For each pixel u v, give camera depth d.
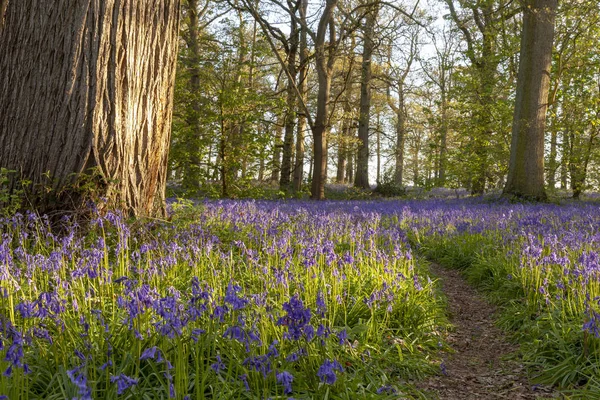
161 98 8.16
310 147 28.94
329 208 14.50
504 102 21.39
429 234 11.50
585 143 22.16
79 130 7.12
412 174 56.00
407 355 4.94
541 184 17.98
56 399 3.16
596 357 4.53
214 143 17.41
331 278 5.78
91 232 6.71
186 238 7.24
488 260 8.72
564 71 20.03
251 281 6.02
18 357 2.68
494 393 4.49
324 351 3.94
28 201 7.05
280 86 32.19
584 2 18.78
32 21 7.12
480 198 19.64
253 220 9.48
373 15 22.81
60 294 4.36
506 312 6.62
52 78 7.11
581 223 9.69
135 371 3.43
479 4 21.05
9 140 7.21
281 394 3.55
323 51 21.22
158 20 7.98
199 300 3.48
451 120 23.86
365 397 3.70
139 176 7.80
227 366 3.76
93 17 7.11
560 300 5.78
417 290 6.28
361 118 31.64
